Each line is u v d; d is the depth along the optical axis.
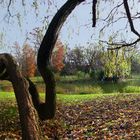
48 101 6.26
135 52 10.90
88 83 46.88
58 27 6.68
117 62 11.09
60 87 44.00
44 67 6.60
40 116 6.31
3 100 25.50
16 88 3.32
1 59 3.51
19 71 3.45
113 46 10.34
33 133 3.12
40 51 6.67
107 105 24.05
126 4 8.41
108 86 41.56
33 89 6.11
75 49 48.72
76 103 25.64
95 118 18.89
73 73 54.16
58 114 19.58
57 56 52.00
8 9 10.81
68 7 6.68
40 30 10.00
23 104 3.22
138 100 26.03
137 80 42.25
